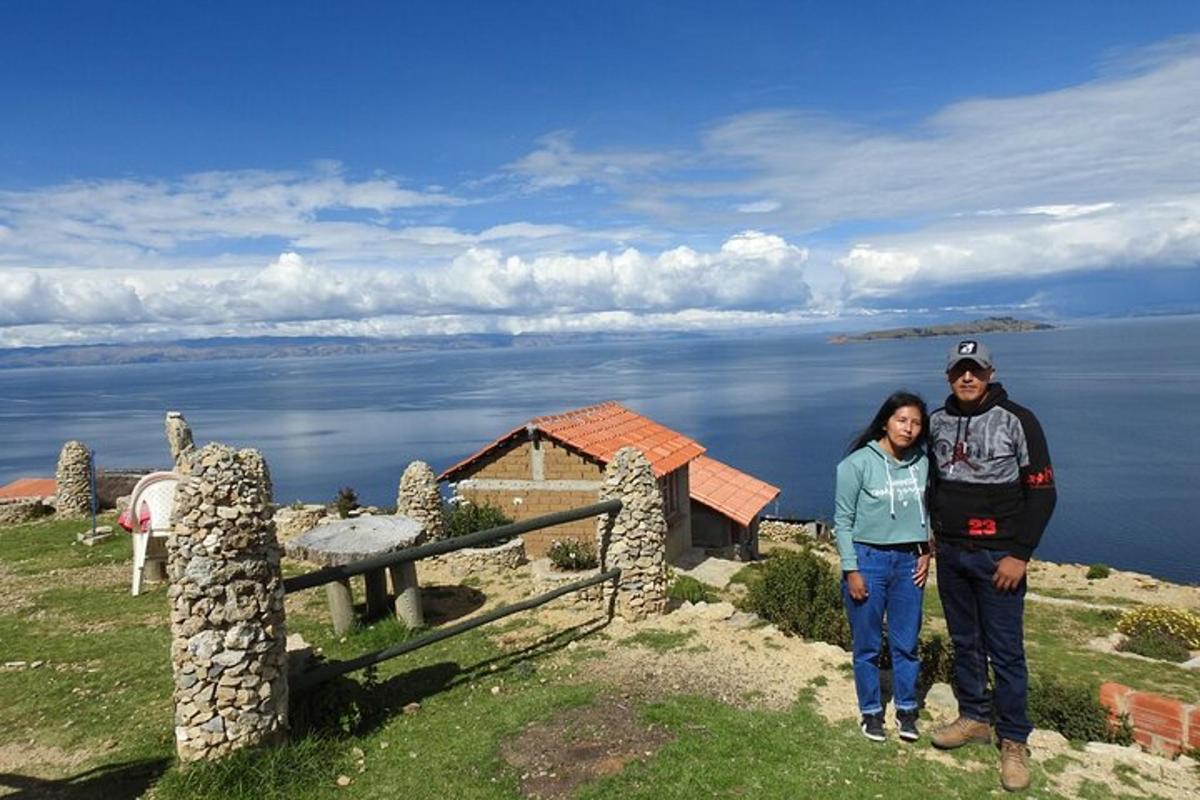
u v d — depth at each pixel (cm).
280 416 16712
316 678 686
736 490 3067
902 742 629
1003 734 573
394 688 790
